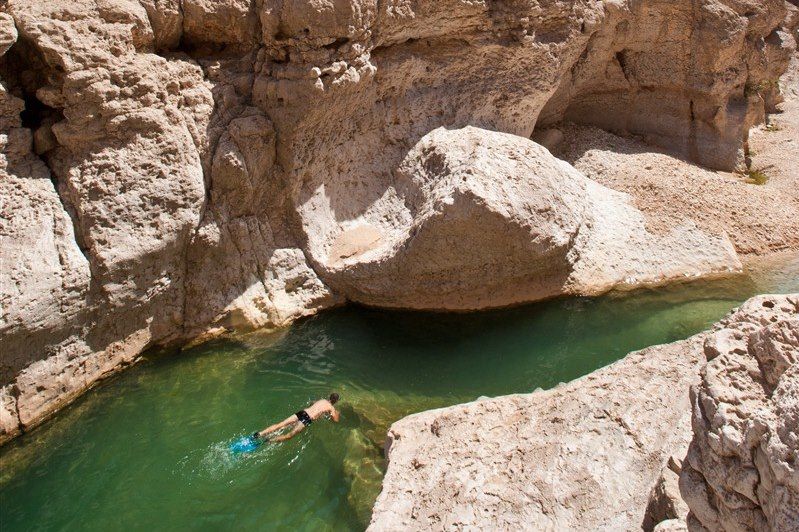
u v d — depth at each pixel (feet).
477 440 16.57
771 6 35.14
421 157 27.04
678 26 34.71
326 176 26.40
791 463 8.07
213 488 18.53
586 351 24.25
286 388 22.39
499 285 26.03
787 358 9.43
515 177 24.94
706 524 10.02
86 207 20.57
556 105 35.78
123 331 22.50
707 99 36.17
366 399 21.98
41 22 19.24
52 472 18.94
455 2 26.37
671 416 16.20
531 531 13.96
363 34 24.31
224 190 23.95
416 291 25.82
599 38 33.88
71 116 20.16
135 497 18.20
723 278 28.53
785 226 31.83
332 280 26.30
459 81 29.07
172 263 23.00
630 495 14.47
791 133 41.75
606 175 33.22
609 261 27.68
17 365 19.62
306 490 18.30
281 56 23.73
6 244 19.13
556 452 15.66
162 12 22.27
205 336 24.32
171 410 21.30
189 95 23.02
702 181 33.24
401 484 15.57
